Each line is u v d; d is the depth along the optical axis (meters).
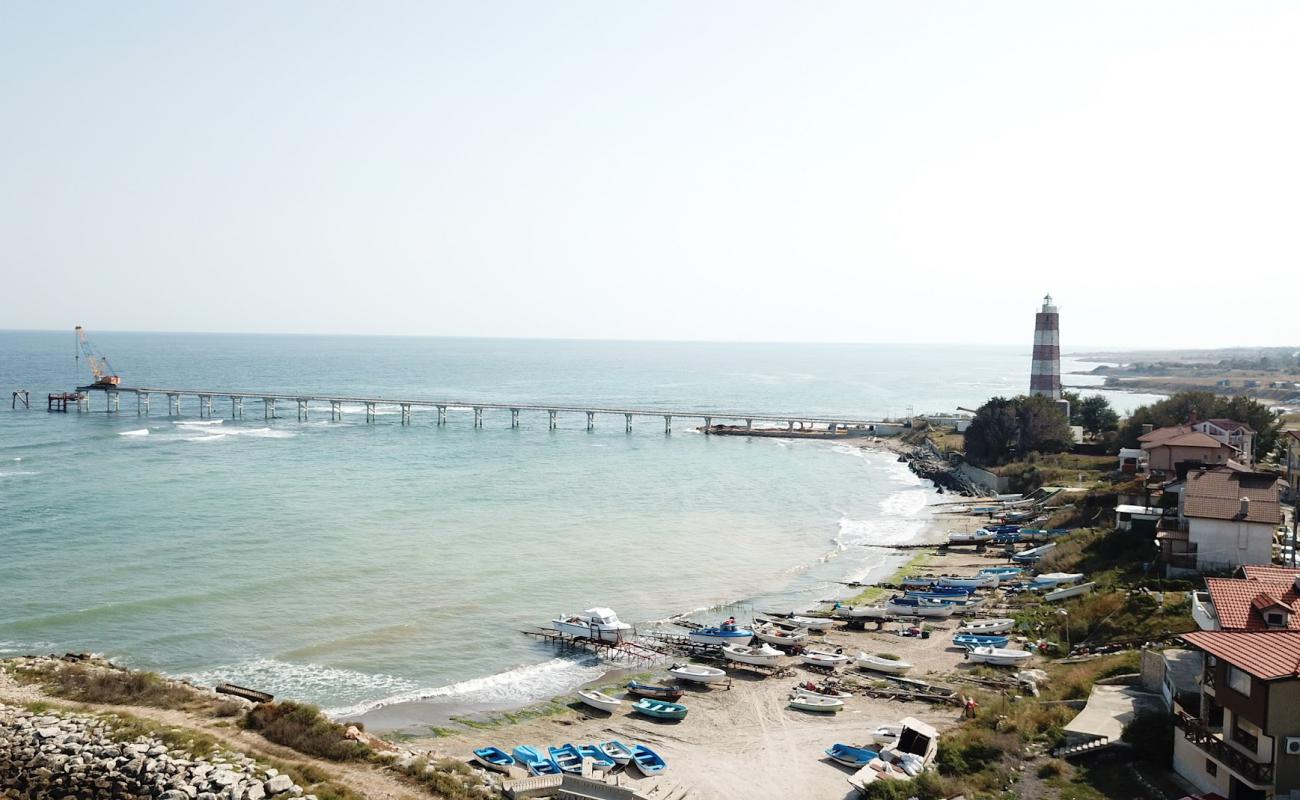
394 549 87.62
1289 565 60.50
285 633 63.53
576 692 55.72
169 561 80.62
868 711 52.00
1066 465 123.50
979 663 58.31
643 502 118.50
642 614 70.81
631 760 45.22
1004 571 79.94
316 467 141.38
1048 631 62.34
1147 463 92.62
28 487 115.50
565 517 106.56
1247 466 95.38
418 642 63.00
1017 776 38.53
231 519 99.31
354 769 40.06
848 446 187.00
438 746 47.06
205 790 36.62
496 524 101.12
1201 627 46.75
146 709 45.38
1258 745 32.09
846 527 105.75
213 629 63.69
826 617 69.12
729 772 44.41
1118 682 46.69
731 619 66.94
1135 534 74.62
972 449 142.12
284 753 40.84
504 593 74.62
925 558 89.88
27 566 77.75
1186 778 36.19
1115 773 37.75
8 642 59.84
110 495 111.50
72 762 38.78
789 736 48.88
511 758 45.16
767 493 129.00
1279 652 32.41
